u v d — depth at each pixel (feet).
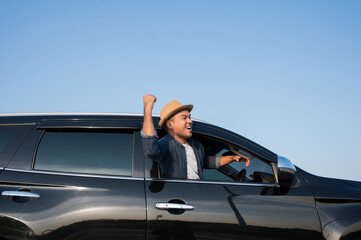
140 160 10.25
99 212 9.51
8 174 9.80
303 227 10.17
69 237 9.33
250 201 10.18
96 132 10.49
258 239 9.95
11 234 9.30
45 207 9.45
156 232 9.61
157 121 11.31
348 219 10.34
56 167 10.02
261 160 10.93
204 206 9.91
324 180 11.05
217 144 11.58
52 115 10.80
